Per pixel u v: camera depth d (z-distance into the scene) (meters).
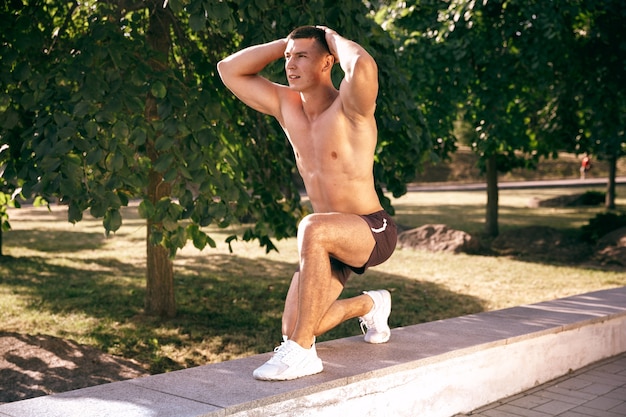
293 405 2.98
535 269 11.85
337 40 3.10
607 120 12.81
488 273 11.43
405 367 3.52
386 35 7.62
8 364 5.58
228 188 5.81
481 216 21.42
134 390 2.96
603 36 12.12
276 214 7.62
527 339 4.42
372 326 3.97
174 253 5.63
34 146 5.15
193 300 9.07
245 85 3.51
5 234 16.86
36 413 2.65
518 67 13.05
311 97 3.28
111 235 16.98
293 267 12.15
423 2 12.40
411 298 9.26
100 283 10.20
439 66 12.13
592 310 5.38
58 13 7.10
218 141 5.82
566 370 4.85
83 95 5.36
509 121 12.79
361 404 3.29
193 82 6.39
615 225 14.44
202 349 6.68
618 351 5.45
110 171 5.29
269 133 7.71
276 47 3.46
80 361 5.84
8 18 5.66
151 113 7.23
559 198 25.17
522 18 11.77
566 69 13.03
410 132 6.84
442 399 3.79
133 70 6.02
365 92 2.99
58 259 12.68
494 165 15.91
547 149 15.53
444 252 13.89
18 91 5.71
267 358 3.55
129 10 7.00
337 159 3.25
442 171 42.91
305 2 6.54
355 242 3.23
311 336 3.22
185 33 8.05
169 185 7.61
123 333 7.18
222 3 5.42
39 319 7.71
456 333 4.35
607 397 4.31
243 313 8.37
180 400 2.82
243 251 14.27
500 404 4.14
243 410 2.79
